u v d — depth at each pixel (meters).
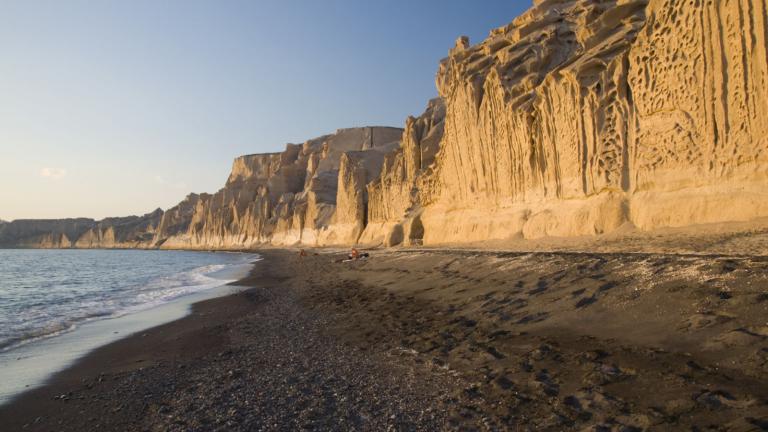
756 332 5.34
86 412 6.71
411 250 31.09
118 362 9.70
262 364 8.48
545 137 20.72
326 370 7.66
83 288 30.33
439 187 34.81
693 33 13.36
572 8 25.11
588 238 16.34
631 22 18.89
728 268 7.36
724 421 4.04
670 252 10.34
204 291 24.44
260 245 103.88
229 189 136.25
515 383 5.89
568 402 5.08
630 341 6.27
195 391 7.21
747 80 11.64
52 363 9.87
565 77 19.16
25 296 25.92
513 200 23.81
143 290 27.11
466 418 5.18
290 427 5.43
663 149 14.69
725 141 12.38
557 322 7.88
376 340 9.39
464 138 29.14
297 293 19.84
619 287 8.40
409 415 5.45
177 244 156.12
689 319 6.25
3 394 7.76
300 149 124.06
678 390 4.73
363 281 20.94
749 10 11.48
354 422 5.41
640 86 15.77
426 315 10.94
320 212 80.19
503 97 24.30
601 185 17.31
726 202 12.22
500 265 14.44
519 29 26.83
